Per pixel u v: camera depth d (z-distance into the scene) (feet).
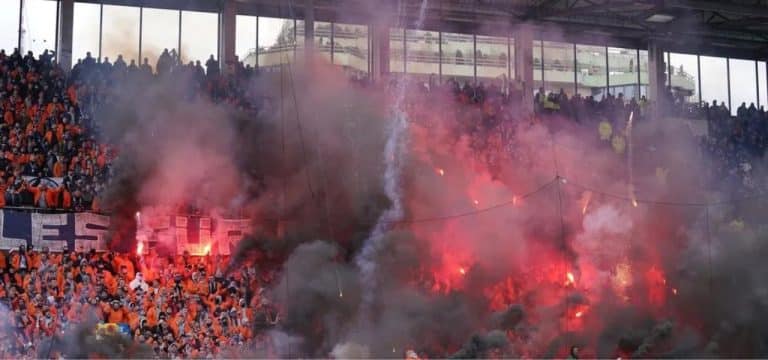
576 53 144.36
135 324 87.30
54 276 89.35
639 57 148.46
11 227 92.73
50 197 96.68
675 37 144.77
